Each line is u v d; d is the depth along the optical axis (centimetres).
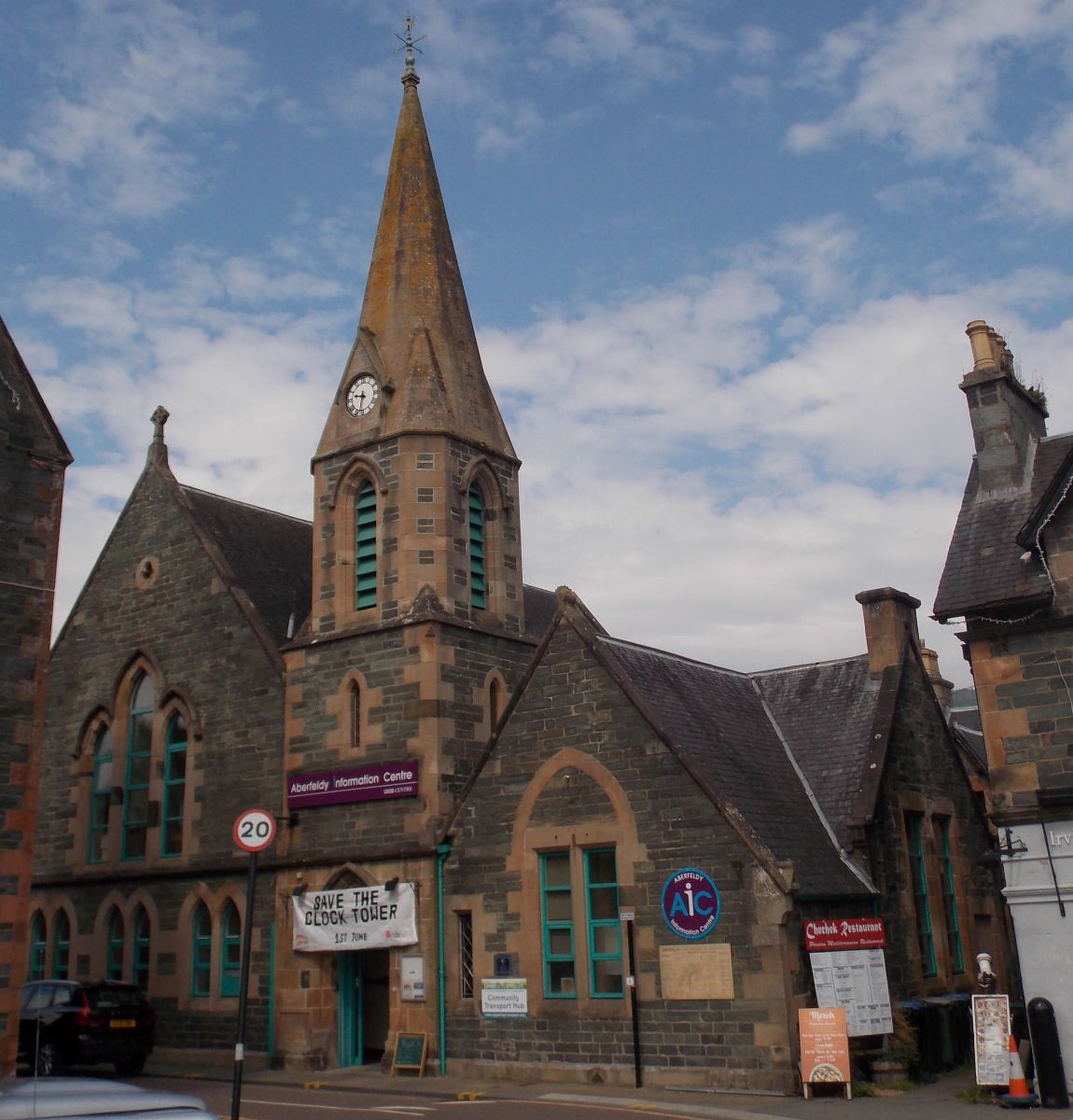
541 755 2267
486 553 2819
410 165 3131
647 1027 2034
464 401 2867
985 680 1886
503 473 2903
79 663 3170
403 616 2600
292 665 2736
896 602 2661
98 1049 2333
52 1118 941
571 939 2173
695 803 2062
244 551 3092
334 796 2556
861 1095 1880
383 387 2805
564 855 2222
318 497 2841
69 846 3045
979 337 2156
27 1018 2383
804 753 2523
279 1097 2036
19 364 2067
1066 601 1842
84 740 3102
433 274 2989
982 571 1944
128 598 3120
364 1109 1833
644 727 2153
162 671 2983
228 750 2798
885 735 2434
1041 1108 1683
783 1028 1898
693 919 2017
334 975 2520
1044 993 1766
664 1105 1800
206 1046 2642
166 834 2886
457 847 2342
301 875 2572
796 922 1980
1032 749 1833
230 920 2698
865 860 2233
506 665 2712
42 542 2020
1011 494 2045
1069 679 1825
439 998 2295
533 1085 2080
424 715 2497
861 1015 1995
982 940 2642
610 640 2377
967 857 2652
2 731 1902
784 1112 1722
